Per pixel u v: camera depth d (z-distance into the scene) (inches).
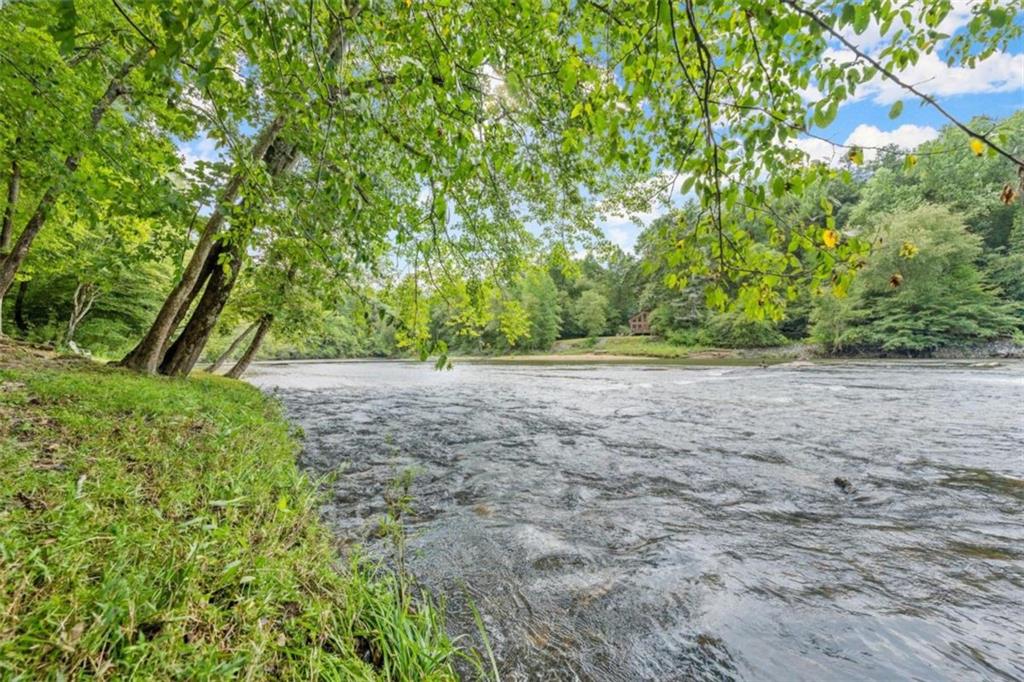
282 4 67.9
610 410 440.8
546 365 1299.2
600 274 2554.1
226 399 315.0
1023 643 101.0
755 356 1417.3
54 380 224.2
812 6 57.1
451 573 129.5
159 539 92.9
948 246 1115.3
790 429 328.8
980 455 248.4
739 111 71.5
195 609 74.8
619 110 77.4
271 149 275.6
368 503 183.0
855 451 262.4
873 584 125.3
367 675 77.5
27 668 56.0
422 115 89.0
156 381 300.7
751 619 110.0
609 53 86.7
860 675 92.4
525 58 94.4
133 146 181.2
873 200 1435.8
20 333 640.4
